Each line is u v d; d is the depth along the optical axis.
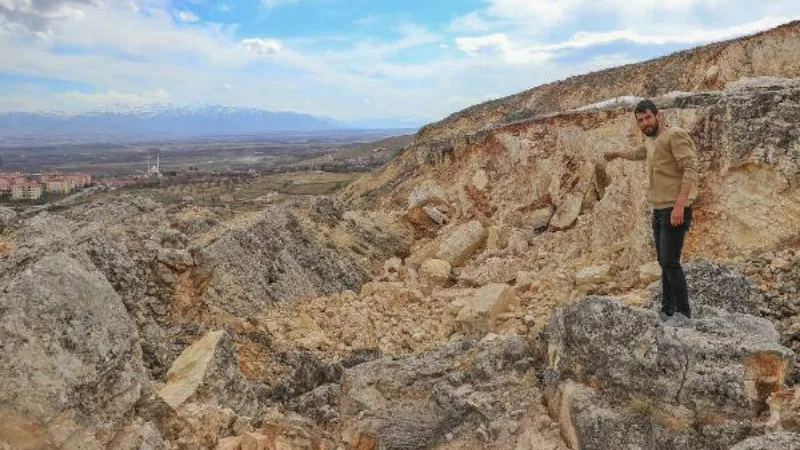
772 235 10.67
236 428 7.31
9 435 5.07
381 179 43.47
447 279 17.00
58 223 9.43
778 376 5.79
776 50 26.30
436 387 8.06
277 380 10.63
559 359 7.11
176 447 6.32
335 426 8.48
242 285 14.10
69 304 5.63
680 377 5.98
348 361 11.21
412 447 7.46
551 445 6.68
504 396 7.49
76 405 5.29
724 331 6.48
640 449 6.02
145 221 13.11
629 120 18.05
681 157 6.63
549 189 20.03
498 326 11.91
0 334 5.17
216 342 8.66
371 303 14.95
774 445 4.77
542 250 17.27
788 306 8.77
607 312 6.70
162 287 10.83
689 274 8.81
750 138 11.11
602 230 15.40
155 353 9.14
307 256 17.45
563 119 22.36
